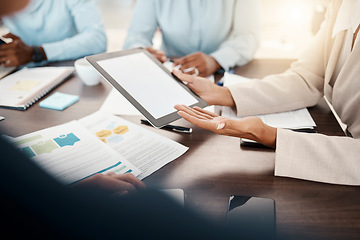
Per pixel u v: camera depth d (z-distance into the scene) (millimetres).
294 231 425
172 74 775
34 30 1470
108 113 782
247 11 1281
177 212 267
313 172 540
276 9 3189
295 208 470
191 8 1323
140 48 817
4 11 318
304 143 572
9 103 834
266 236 391
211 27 1345
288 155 560
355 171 527
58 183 230
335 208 469
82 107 832
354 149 552
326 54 826
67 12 1475
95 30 1434
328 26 819
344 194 500
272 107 784
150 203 262
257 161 592
